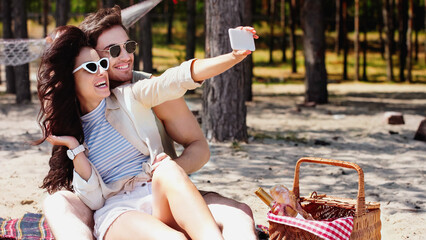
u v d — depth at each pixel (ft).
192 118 11.95
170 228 9.76
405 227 14.93
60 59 10.80
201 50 95.55
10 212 16.12
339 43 93.25
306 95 47.93
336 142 28.25
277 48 100.99
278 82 71.82
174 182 9.86
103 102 11.21
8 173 21.08
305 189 18.74
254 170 21.57
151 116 11.22
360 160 23.67
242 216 10.30
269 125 34.58
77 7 98.84
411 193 18.30
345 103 48.26
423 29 107.45
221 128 26.94
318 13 47.06
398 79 76.48
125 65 11.69
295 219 9.66
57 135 11.07
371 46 102.42
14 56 28.60
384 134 30.63
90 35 11.43
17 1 45.42
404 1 86.53
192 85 10.51
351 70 84.84
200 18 111.55
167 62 85.30
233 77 26.68
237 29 9.96
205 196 11.30
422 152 25.46
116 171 11.06
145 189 10.90
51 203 10.78
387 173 21.21
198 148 11.80
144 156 11.26
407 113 40.93
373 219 10.41
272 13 90.12
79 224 10.34
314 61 47.32
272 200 10.37
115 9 11.89
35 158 24.00
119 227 10.14
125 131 11.07
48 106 11.00
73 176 11.09
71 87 10.94
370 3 106.22
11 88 52.54
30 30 100.32
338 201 11.19
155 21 113.09
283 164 22.71
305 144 27.55
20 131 31.63
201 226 9.47
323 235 9.41
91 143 11.15
